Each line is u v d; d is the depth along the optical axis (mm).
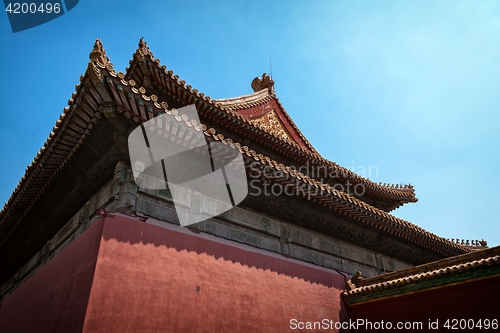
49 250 15914
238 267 11523
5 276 20781
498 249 10320
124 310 8695
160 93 14953
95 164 12000
